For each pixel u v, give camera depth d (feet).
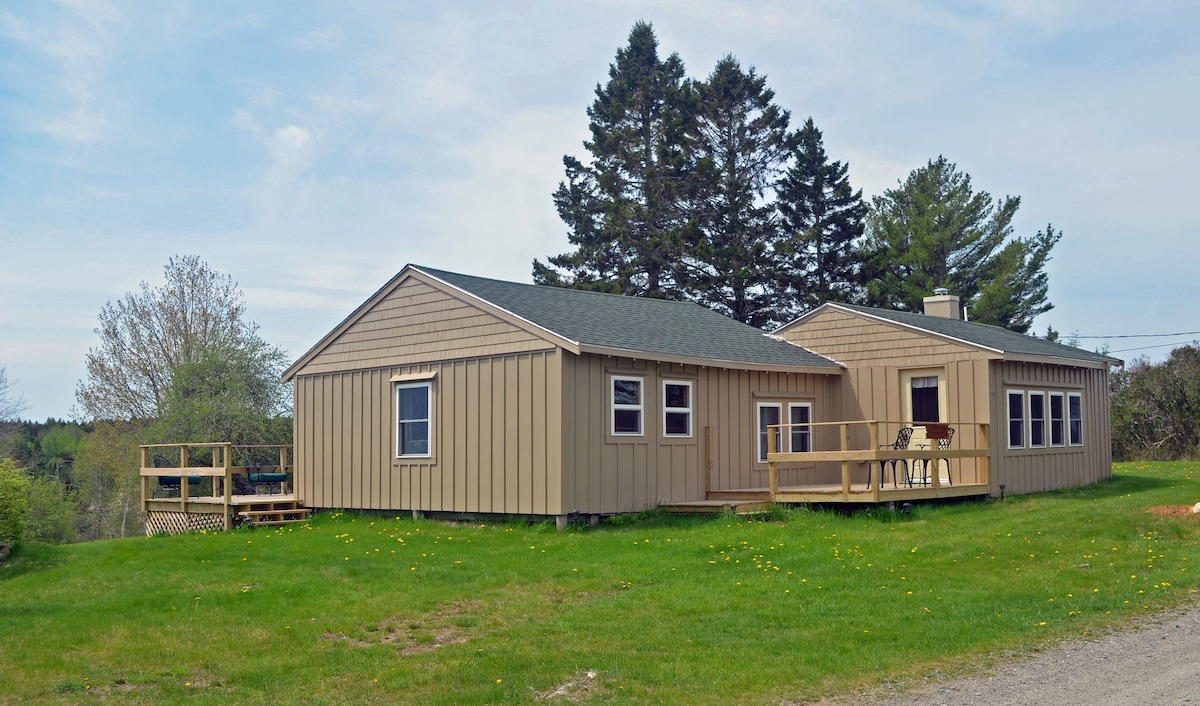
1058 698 24.53
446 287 63.10
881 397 74.33
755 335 77.71
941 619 33.30
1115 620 32.60
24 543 52.16
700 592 38.88
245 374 113.19
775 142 149.59
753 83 151.12
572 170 152.25
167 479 86.48
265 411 113.39
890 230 155.12
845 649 29.96
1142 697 24.29
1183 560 41.93
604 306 70.85
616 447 59.16
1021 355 69.97
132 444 117.70
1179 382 116.67
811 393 74.79
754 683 26.89
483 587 40.96
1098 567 41.37
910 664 28.25
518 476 57.93
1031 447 72.74
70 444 148.36
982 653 29.09
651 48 155.74
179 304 126.00
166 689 27.53
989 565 42.63
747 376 69.41
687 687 26.71
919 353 72.13
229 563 47.57
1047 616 33.22
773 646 30.60
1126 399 120.78
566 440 55.98
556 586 41.01
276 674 28.60
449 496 61.87
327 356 71.41
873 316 74.90
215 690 27.43
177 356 122.83
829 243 149.69
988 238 153.89
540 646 31.48
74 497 127.24
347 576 43.65
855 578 40.60
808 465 74.13
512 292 65.92
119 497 127.65
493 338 59.93
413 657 30.53
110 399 121.70
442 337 63.26
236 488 111.04
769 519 58.03
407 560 47.50
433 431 63.26
